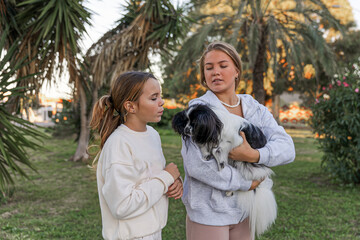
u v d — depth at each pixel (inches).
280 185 239.9
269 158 65.6
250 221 69.4
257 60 418.0
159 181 57.4
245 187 65.4
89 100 342.6
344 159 232.5
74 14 210.4
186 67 442.9
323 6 386.6
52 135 563.5
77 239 135.6
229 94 72.2
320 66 527.5
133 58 293.4
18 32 207.0
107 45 293.6
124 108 59.4
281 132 71.2
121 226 54.9
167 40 290.5
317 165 324.2
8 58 181.8
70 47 229.6
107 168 54.2
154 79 60.0
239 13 364.8
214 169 62.2
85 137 351.9
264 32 404.5
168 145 446.6
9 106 221.0
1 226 151.7
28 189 227.5
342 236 139.1
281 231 145.6
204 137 60.7
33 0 204.1
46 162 347.9
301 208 181.0
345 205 185.3
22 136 175.3
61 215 171.0
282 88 633.6
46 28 200.8
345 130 227.8
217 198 65.2
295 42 414.9
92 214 172.1
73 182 253.1
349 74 241.8
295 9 399.2
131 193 53.0
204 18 429.4
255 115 73.4
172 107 773.3
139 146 58.6
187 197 68.6
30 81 216.2
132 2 298.4
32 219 163.5
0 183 175.5
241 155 63.7
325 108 240.5
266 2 402.0
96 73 294.5
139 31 279.1
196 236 67.2
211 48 70.3
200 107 63.2
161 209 60.4
